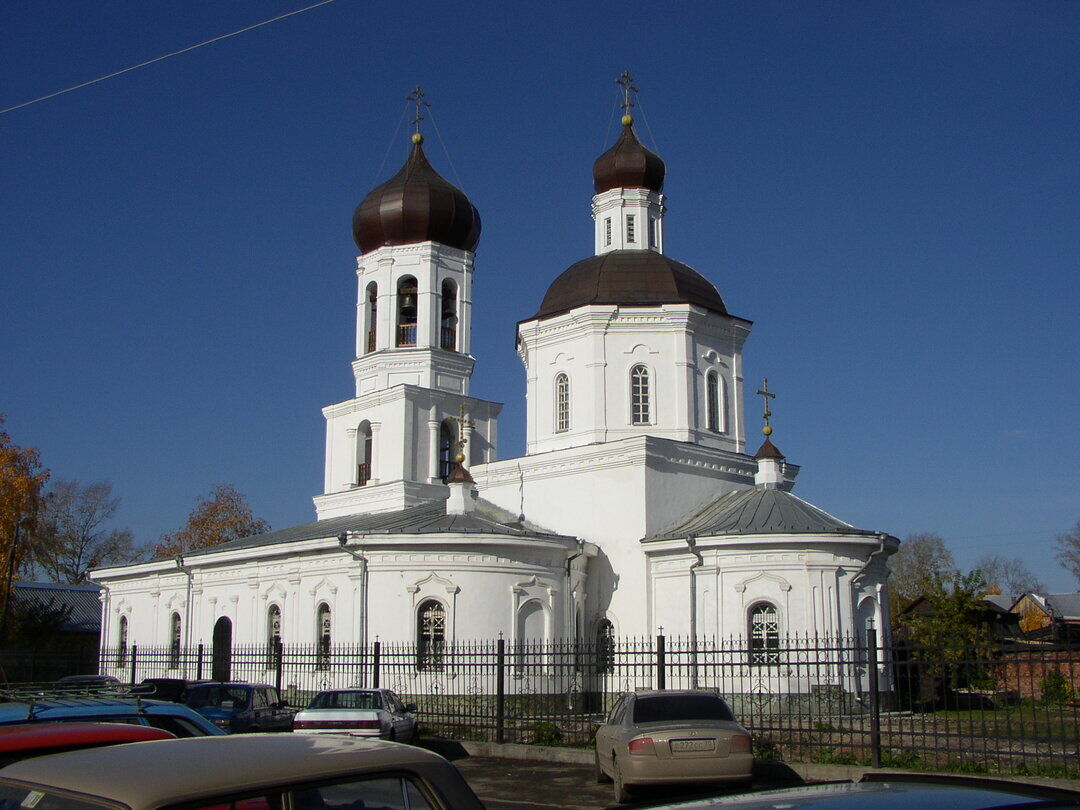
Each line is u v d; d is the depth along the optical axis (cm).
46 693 1113
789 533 3084
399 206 4225
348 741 593
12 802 516
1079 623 6116
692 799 527
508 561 3250
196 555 4056
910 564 8862
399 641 3183
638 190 3972
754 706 3009
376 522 3650
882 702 3120
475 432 4244
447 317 4316
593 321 3675
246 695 2347
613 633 3388
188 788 499
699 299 3781
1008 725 1805
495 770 2162
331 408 4366
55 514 7962
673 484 3506
